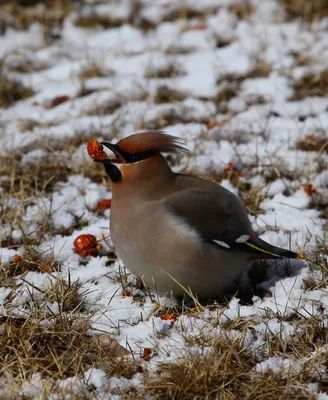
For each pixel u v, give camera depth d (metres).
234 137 13.45
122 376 7.96
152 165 9.11
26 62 16.50
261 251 9.28
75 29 18.14
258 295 9.62
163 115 14.23
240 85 15.30
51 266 10.05
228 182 12.07
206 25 17.88
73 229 11.15
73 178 12.42
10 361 8.04
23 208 11.33
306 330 8.44
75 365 7.95
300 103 14.47
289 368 7.75
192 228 8.94
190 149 13.01
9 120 14.36
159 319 8.78
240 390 7.68
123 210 9.10
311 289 9.42
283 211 11.31
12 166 12.61
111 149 9.16
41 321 8.74
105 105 14.67
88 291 9.55
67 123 14.07
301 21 17.81
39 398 7.47
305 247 10.30
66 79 15.84
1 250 10.41
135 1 19.12
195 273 9.05
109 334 8.59
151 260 9.04
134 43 17.28
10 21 18.31
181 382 7.62
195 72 15.73
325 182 12.01
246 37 17.19
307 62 15.84
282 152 12.91
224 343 8.16
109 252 10.58
